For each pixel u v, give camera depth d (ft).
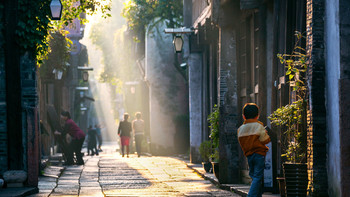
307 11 39.60
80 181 58.49
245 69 58.44
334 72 36.73
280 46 47.34
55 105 118.62
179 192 49.29
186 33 88.07
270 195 43.88
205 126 86.74
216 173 57.21
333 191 37.06
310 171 38.78
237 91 57.67
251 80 57.72
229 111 57.36
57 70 87.61
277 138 48.16
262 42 52.11
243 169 55.98
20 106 48.55
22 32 48.24
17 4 48.57
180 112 127.95
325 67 38.52
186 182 58.59
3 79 48.96
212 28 78.33
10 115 48.39
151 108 127.13
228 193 48.91
